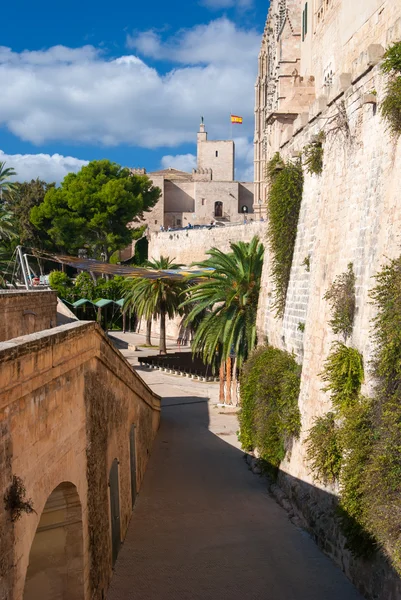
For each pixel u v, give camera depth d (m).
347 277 16.44
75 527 10.38
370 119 16.12
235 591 13.16
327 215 19.22
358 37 24.52
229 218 117.25
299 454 19.02
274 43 54.47
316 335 18.86
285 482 19.91
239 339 35.75
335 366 15.42
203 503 19.56
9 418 7.11
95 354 11.92
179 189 118.81
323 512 16.09
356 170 17.00
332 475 15.56
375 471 12.41
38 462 8.21
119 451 15.59
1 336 16.88
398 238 13.66
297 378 20.92
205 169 120.81
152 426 27.39
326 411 17.06
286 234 24.11
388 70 14.13
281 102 38.19
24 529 7.57
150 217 114.50
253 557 15.09
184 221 117.12
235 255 36.53
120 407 16.02
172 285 56.19
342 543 14.45
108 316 78.75
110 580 13.34
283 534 16.81
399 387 12.40
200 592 13.08
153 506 19.05
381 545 12.26
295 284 23.12
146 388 23.62
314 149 20.70
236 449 27.64
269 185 25.64
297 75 35.28
